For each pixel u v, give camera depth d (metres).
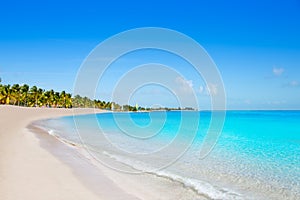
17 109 68.38
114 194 7.84
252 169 11.75
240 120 49.59
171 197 8.01
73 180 8.76
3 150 12.84
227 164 12.76
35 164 10.38
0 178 8.25
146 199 7.68
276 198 8.14
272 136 24.45
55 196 7.12
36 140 17.67
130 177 10.02
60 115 63.69
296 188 9.09
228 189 8.93
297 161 13.52
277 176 10.59
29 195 7.04
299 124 38.91
